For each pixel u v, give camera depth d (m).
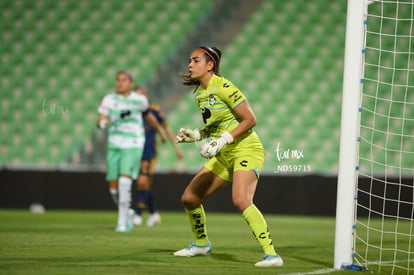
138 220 38.47
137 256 20.30
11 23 69.19
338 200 17.92
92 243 24.78
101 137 62.41
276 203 51.25
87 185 52.47
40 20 69.25
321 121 63.28
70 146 62.72
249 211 18.17
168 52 67.31
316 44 66.81
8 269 16.61
